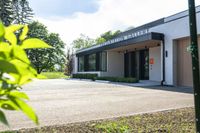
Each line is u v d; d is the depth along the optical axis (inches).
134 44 619.5
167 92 388.8
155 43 598.2
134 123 171.5
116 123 170.9
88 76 853.2
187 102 279.3
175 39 504.4
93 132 150.3
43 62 1439.5
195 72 116.3
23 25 34.2
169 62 515.8
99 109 238.7
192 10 115.4
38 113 218.4
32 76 32.0
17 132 149.6
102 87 502.9
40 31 1556.3
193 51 115.8
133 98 320.8
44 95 366.3
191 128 156.7
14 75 30.3
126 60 797.2
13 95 31.7
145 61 702.5
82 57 978.7
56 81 773.9
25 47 31.8
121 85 548.1
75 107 252.1
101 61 821.2
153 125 165.2
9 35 32.1
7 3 1485.0
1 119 27.1
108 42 740.7
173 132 148.6
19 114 212.8
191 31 115.8
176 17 498.0
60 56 1594.5
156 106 253.6
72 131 152.6
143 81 635.5
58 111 228.8
